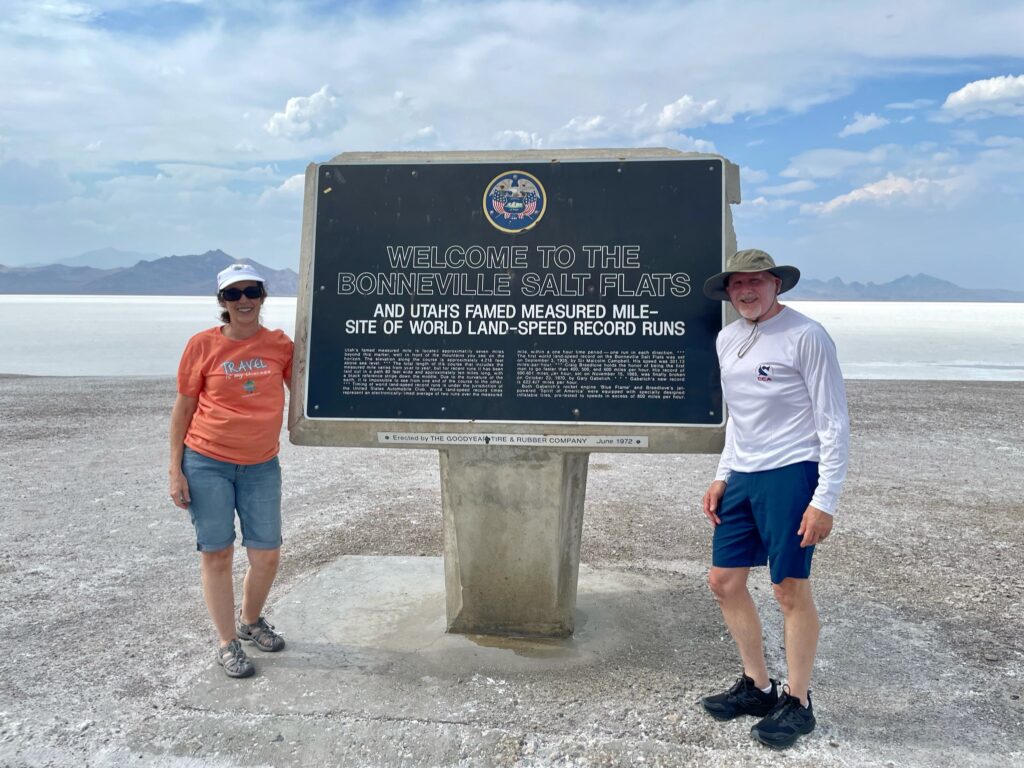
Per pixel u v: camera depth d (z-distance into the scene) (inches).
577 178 140.2
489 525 143.6
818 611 164.6
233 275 126.0
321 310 144.3
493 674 132.0
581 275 139.0
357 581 179.3
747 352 112.3
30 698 126.3
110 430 406.0
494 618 147.3
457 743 111.5
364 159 144.8
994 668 136.9
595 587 175.8
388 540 219.5
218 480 128.6
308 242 145.4
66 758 109.3
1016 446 366.6
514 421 139.4
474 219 142.0
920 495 271.7
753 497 111.0
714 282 119.6
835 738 113.0
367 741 112.2
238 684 128.4
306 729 115.0
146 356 1010.1
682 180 138.2
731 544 116.0
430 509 255.6
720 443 134.4
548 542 142.2
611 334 138.2
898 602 170.1
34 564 197.6
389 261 143.3
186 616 162.4
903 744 111.6
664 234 137.9
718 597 119.2
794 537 107.3
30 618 161.6
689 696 125.1
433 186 143.0
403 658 138.3
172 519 240.5
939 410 490.0
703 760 107.6
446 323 141.8
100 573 190.9
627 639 146.7
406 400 142.1
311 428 143.6
